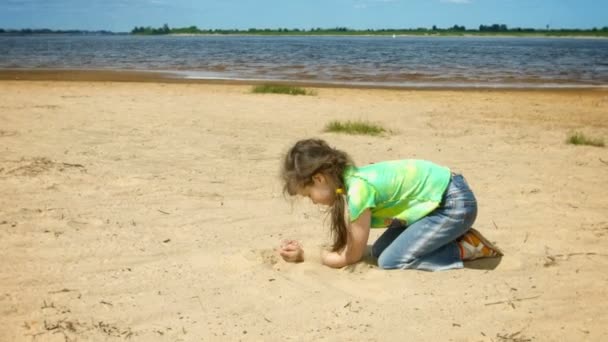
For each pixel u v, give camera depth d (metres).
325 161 3.59
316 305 3.31
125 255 3.98
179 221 4.71
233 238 4.39
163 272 3.72
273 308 3.27
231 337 2.95
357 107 12.36
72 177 5.90
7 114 9.84
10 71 23.59
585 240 4.53
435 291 3.53
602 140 8.85
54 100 12.15
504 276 3.78
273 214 4.99
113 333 2.96
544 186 6.14
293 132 8.84
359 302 3.36
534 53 55.59
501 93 16.78
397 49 65.62
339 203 3.73
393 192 3.74
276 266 3.88
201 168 6.44
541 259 4.09
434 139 8.65
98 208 4.96
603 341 2.99
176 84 17.92
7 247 4.04
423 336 2.99
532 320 3.19
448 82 21.16
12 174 5.92
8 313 3.12
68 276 3.62
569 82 21.80
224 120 9.85
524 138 8.98
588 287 3.64
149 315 3.15
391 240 4.05
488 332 3.05
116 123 9.19
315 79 21.86
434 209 3.80
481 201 5.53
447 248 3.90
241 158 6.98
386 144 8.12
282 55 46.19
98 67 28.30
